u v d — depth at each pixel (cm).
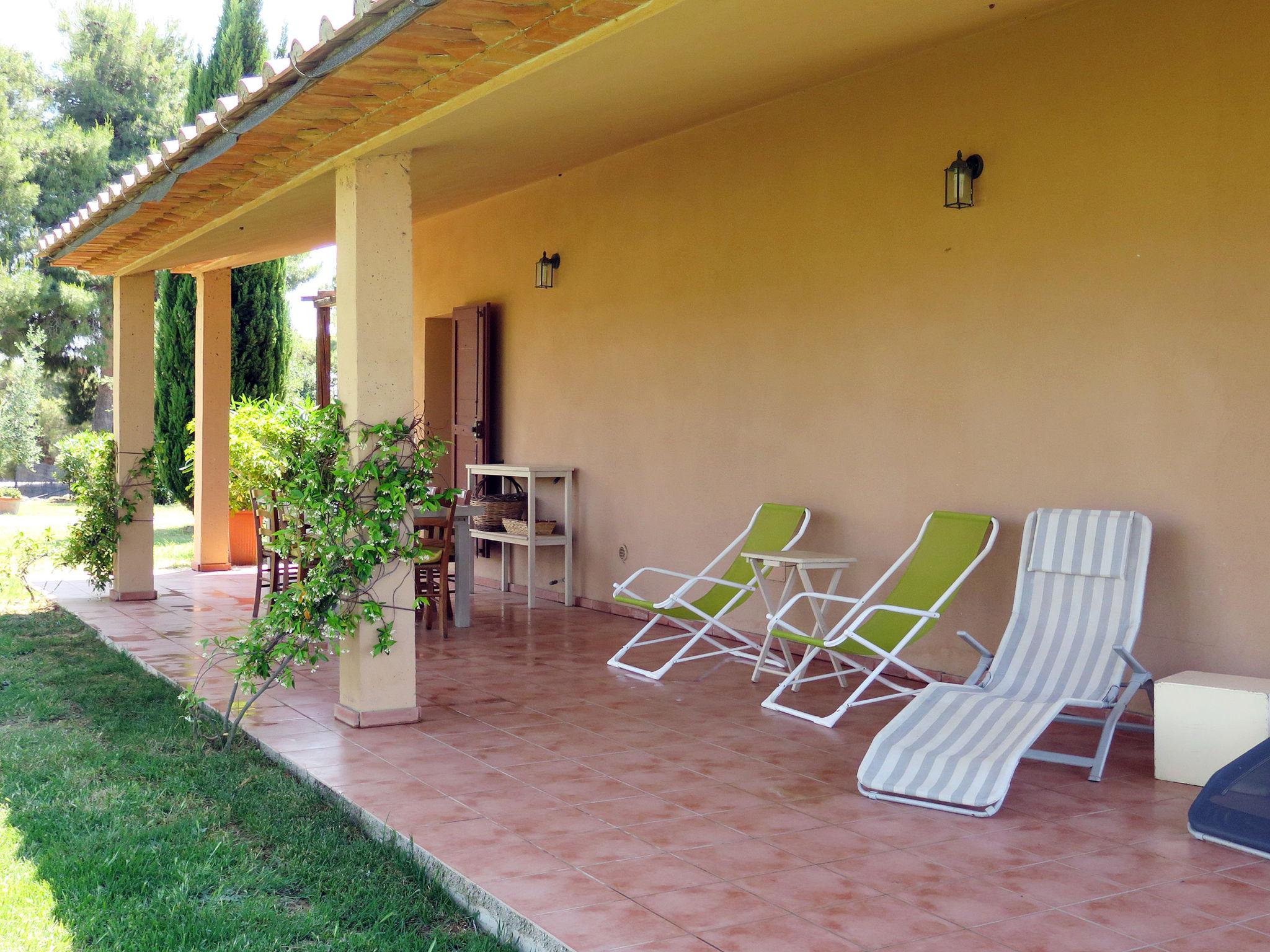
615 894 313
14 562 940
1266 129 446
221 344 1069
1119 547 473
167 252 810
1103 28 504
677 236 763
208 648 691
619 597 641
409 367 509
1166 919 299
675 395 769
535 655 675
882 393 615
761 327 696
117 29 2355
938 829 372
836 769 442
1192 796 411
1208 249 467
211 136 525
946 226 578
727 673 627
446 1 355
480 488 966
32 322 2162
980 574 564
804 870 333
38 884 328
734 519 720
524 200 934
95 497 886
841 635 534
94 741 488
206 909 311
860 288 627
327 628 491
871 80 616
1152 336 488
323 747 467
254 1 1537
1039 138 533
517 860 339
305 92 440
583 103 511
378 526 484
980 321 562
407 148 511
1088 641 469
